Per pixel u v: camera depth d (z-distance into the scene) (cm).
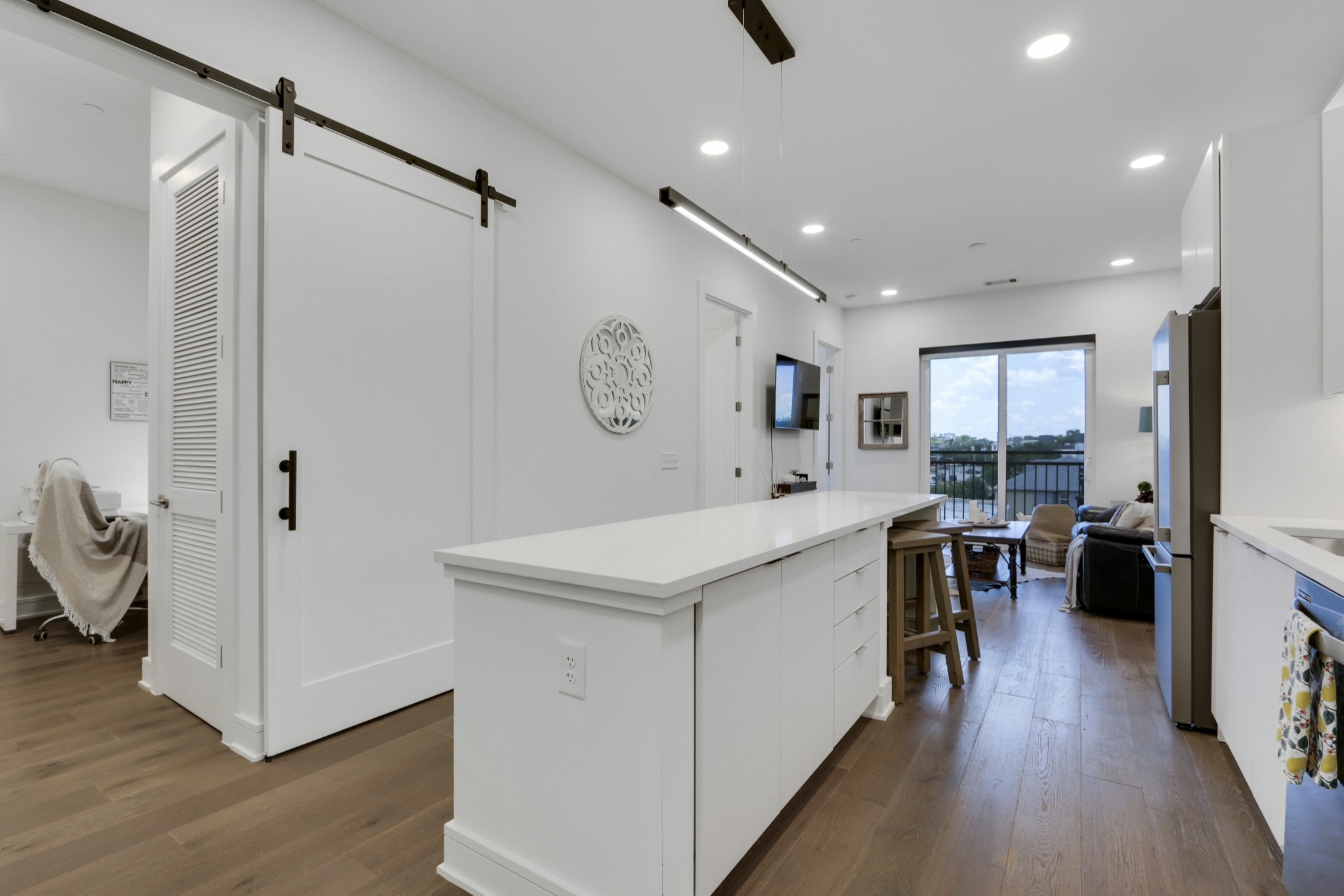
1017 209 441
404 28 252
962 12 244
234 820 186
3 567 387
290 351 224
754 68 280
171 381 272
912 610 359
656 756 130
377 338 252
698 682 141
